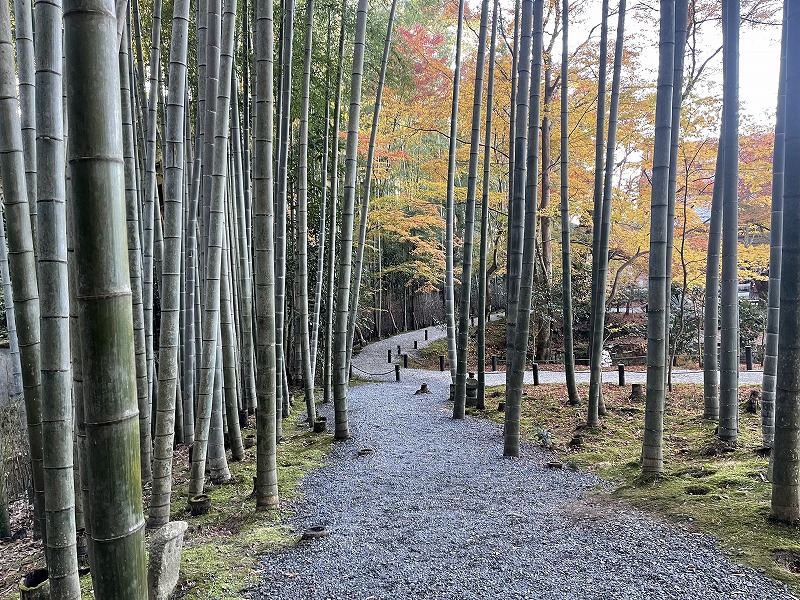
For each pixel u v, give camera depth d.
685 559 2.62
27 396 2.73
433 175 11.24
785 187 2.80
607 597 2.36
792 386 2.82
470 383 7.49
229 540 3.28
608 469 4.36
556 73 9.88
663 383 3.92
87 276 1.10
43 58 1.78
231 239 6.18
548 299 11.09
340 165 10.59
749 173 7.30
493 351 14.22
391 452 5.27
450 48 13.73
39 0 1.77
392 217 11.65
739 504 3.18
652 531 2.98
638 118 8.06
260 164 3.66
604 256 5.52
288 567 2.86
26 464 5.09
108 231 1.11
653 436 3.92
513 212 5.73
